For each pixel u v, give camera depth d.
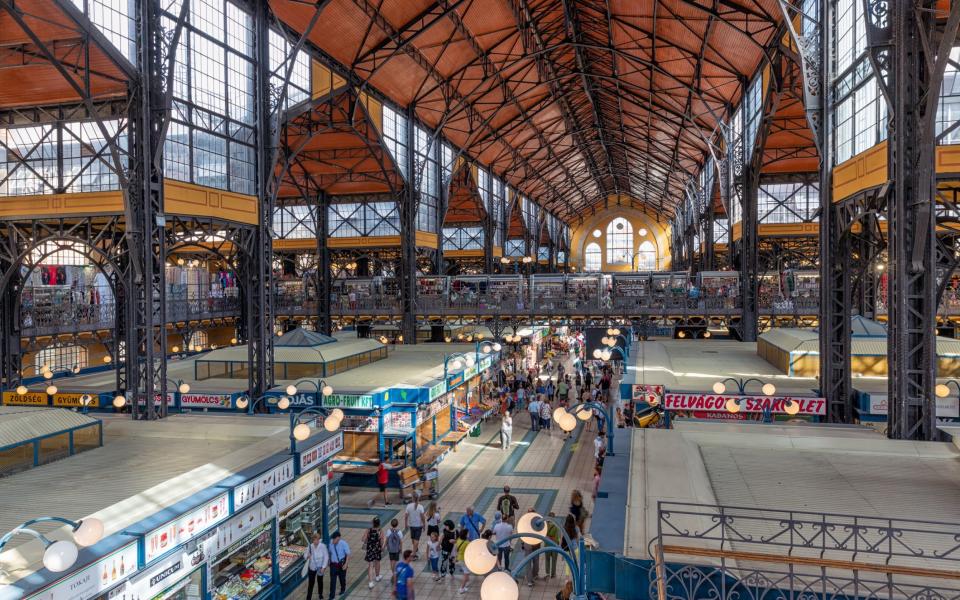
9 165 22.31
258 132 22.94
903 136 13.14
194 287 44.47
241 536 12.16
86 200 20.12
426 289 41.34
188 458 13.79
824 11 17.25
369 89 31.80
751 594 6.92
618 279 42.16
